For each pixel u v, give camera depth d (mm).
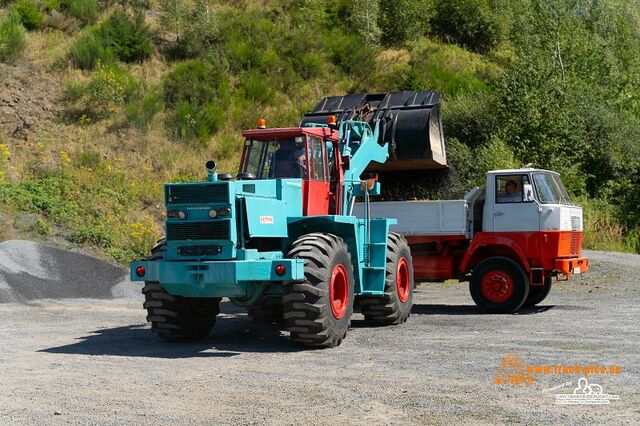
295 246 9156
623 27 42719
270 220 9289
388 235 11695
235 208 8914
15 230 16859
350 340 9641
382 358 8172
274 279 8602
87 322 11750
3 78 26156
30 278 14227
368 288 10805
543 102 27484
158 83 28391
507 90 27969
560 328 10359
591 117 28953
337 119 15367
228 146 25719
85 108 25984
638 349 8461
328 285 8945
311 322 8773
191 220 9000
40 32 30016
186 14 31812
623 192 27875
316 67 30938
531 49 30438
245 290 9078
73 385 6867
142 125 25656
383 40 35156
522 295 12492
